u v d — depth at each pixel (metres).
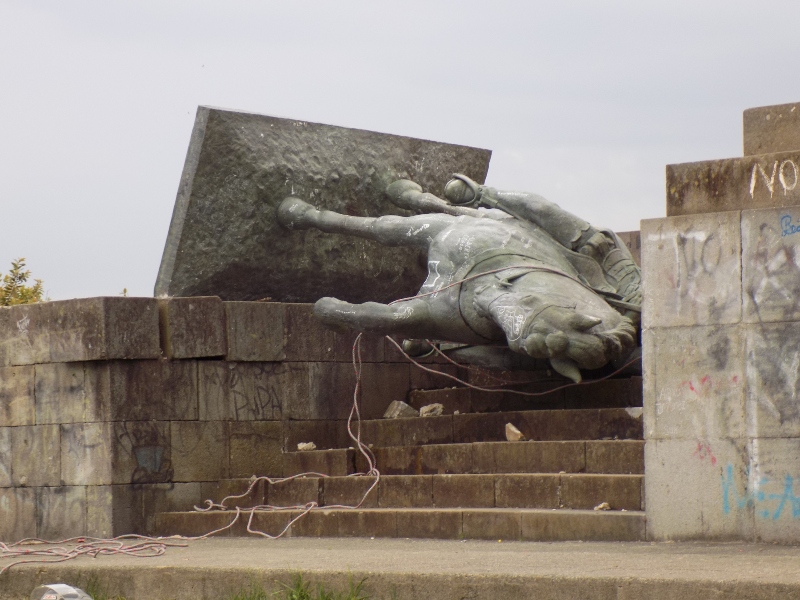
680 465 9.54
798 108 9.71
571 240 13.59
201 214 15.34
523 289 12.61
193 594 8.66
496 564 8.01
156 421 13.39
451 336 13.38
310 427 14.48
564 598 7.25
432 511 10.74
